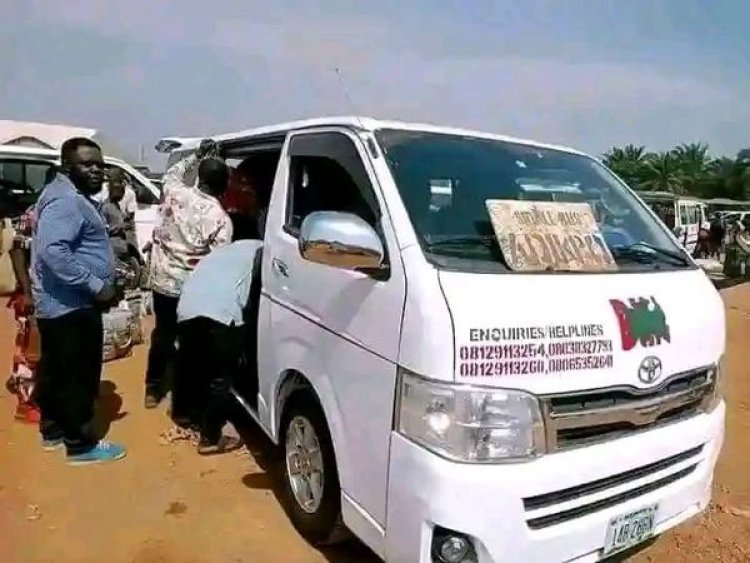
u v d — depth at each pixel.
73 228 4.19
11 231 10.29
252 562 3.48
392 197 3.11
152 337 5.60
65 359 4.46
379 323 2.89
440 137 3.65
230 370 4.57
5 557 3.46
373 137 3.43
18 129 12.12
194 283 4.54
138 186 11.45
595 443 2.78
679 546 3.82
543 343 2.68
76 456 4.59
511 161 3.72
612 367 2.81
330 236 2.86
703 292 3.40
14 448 4.79
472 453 2.56
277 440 3.98
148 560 3.48
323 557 3.53
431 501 2.59
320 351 3.36
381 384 2.85
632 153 68.19
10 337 7.90
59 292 4.36
